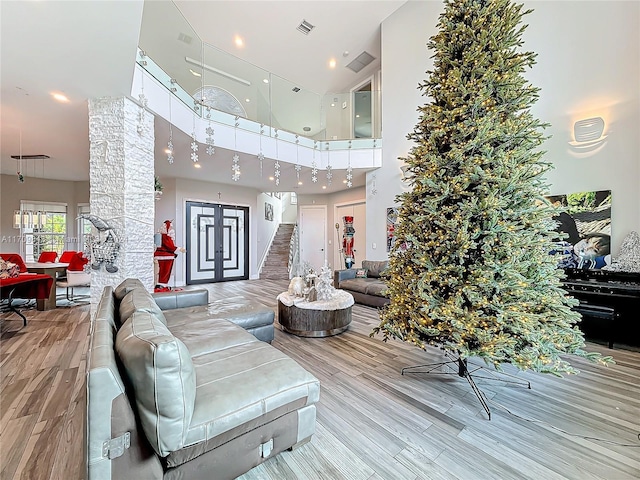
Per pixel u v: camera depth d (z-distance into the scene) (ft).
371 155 21.56
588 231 11.80
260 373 5.33
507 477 4.80
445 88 7.38
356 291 17.94
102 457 3.23
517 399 7.16
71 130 14.29
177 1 17.72
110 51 8.27
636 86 10.88
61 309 15.79
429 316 6.80
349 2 18.81
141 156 11.99
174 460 3.85
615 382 8.02
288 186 28.71
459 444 5.58
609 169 11.41
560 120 12.63
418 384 7.91
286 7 18.67
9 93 10.70
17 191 24.47
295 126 22.94
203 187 26.23
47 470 4.85
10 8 6.51
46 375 8.25
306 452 5.37
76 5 6.51
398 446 5.53
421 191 7.54
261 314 10.19
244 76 21.03
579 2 12.14
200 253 26.53
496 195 6.59
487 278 6.31
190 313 9.61
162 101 13.10
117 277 11.23
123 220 11.17
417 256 7.30
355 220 29.35
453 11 7.50
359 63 24.70
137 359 3.54
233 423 4.28
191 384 3.94
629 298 10.00
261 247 32.35
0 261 12.92
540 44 13.11
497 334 6.34
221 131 17.33
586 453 5.34
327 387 7.73
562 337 6.40
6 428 5.93
